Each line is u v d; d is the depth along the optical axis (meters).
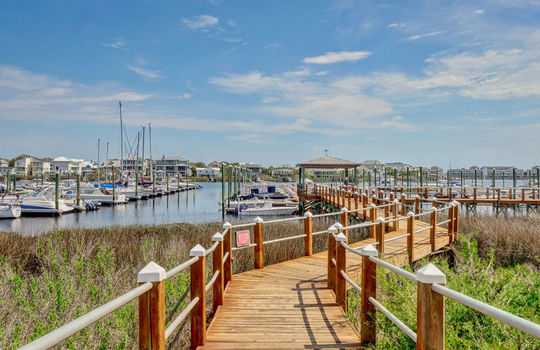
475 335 3.97
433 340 2.60
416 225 14.34
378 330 4.32
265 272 7.73
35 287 6.73
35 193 44.22
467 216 17.25
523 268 5.55
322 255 9.39
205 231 17.67
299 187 34.44
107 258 9.10
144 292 2.67
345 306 5.52
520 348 3.72
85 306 6.22
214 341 4.39
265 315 5.26
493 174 30.83
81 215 37.16
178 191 68.81
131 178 85.69
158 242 12.64
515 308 4.52
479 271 5.38
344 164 32.62
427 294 2.64
